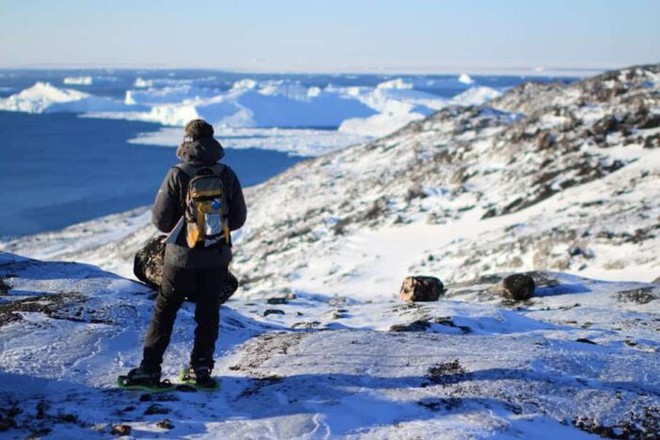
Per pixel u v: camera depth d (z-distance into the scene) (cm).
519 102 7531
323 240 3756
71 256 5353
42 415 404
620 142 3672
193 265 446
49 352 520
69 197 9194
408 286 988
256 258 3878
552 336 653
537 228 2755
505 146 4428
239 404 440
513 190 3659
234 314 764
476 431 387
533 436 393
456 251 2877
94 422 397
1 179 10938
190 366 471
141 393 454
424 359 508
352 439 381
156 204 445
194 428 392
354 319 816
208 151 447
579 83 6700
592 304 1048
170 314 465
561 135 4088
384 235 3525
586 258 2291
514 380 462
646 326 824
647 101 4175
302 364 505
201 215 438
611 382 478
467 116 6569
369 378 475
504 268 2442
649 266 2050
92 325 581
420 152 5775
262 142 18812
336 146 17700
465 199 3797
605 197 2973
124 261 4653
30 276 768
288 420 404
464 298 1223
